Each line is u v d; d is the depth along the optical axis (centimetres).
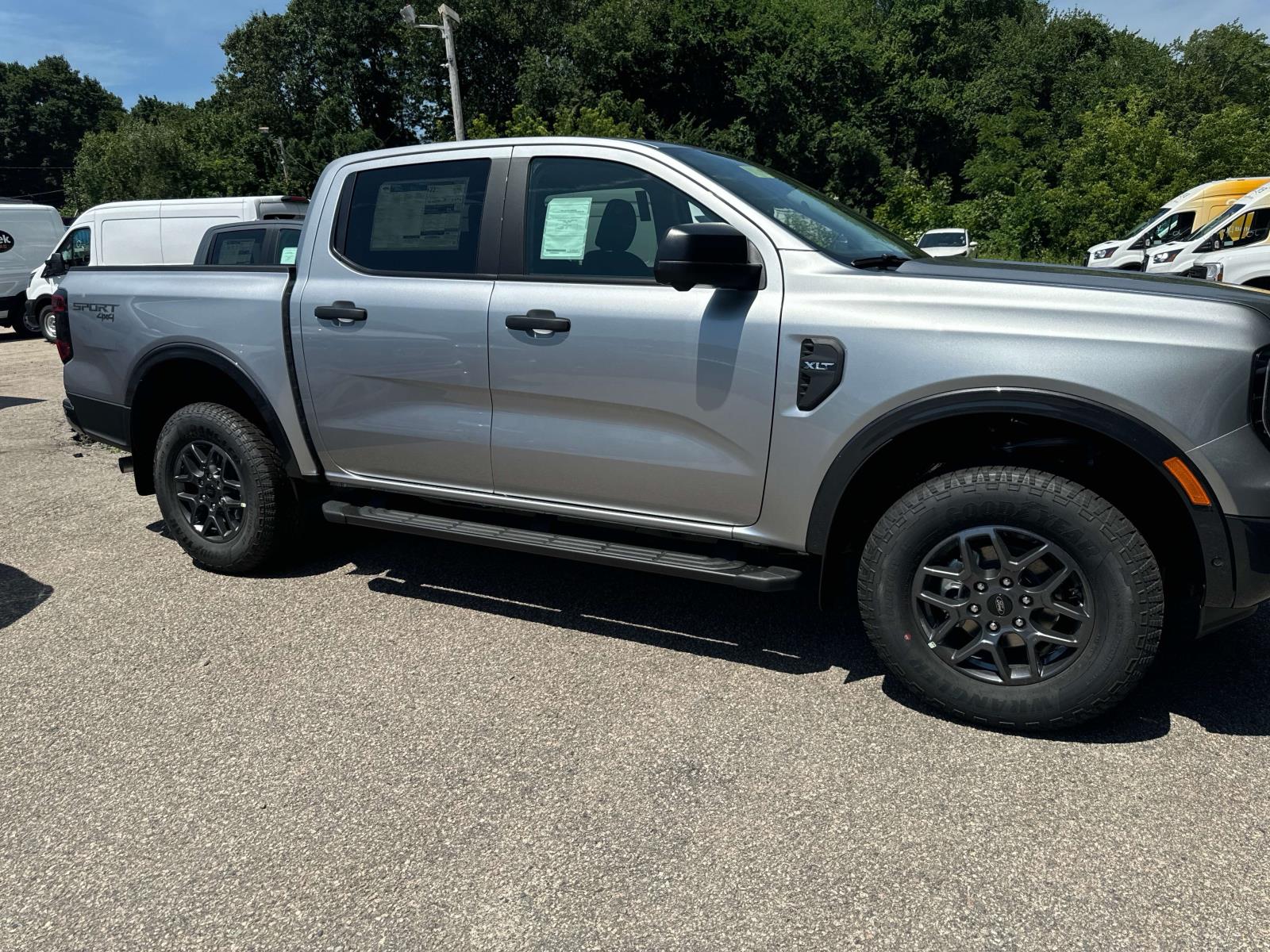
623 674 306
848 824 223
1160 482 242
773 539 284
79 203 5438
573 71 3816
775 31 3762
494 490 331
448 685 300
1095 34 5194
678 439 289
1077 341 237
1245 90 4894
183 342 380
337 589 385
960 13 5219
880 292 262
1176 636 318
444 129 3491
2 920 198
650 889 202
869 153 3753
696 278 265
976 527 254
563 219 309
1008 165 3653
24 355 1322
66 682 307
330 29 4241
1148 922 189
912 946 184
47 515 509
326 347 348
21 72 8206
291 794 241
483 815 231
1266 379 222
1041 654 260
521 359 308
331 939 190
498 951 186
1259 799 229
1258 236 1347
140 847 221
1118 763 247
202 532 403
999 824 222
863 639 330
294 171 4234
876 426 258
